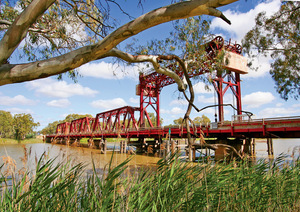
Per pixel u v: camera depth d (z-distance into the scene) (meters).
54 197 2.41
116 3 5.15
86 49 2.84
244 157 4.09
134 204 2.38
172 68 6.17
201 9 2.35
